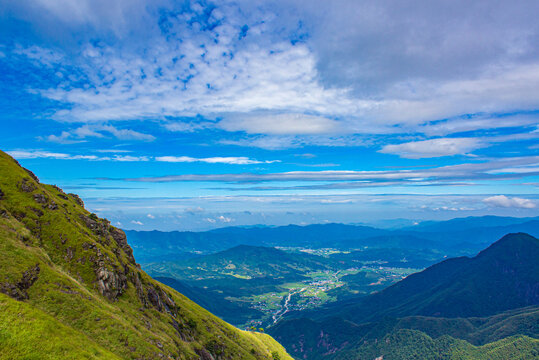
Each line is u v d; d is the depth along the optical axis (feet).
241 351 557.33
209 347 479.00
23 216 362.53
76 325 269.03
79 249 369.30
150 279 533.14
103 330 281.54
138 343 295.07
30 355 200.03
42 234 360.89
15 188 392.06
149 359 287.07
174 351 345.10
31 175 486.38
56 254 349.20
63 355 213.46
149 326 361.71
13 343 201.05
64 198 509.35
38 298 269.23
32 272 286.66
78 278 341.21
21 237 323.78
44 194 419.33
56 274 306.55
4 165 416.87
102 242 444.55
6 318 214.69
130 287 404.57
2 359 189.67
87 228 446.19
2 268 266.57
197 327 520.01
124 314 339.36
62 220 392.47
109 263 385.50
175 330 416.46
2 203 360.07
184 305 605.73
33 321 225.35
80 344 237.66
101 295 344.49
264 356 643.86
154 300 455.22
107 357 241.55
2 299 228.84
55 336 225.97
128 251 534.78
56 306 272.92
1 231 310.04
